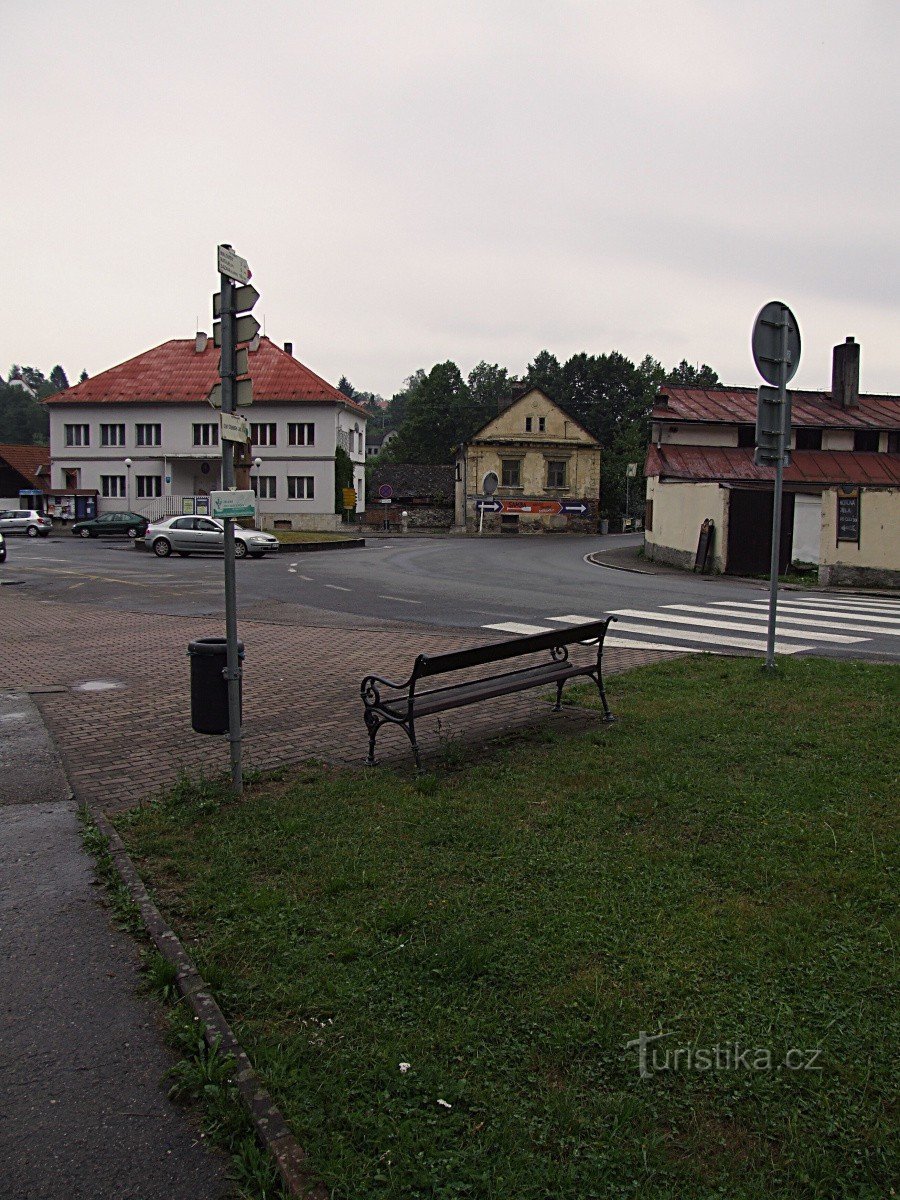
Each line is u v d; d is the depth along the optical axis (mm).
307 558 29203
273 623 13680
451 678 9367
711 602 16234
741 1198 2279
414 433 94125
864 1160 2412
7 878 4352
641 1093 2678
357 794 5430
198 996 3211
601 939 3555
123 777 6004
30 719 7633
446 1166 2395
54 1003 3258
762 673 9000
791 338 9078
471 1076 2768
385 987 3268
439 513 60750
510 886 4078
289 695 8531
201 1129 2605
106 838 4766
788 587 19500
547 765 5949
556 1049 2887
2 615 14672
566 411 55719
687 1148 2467
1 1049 2988
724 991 3197
